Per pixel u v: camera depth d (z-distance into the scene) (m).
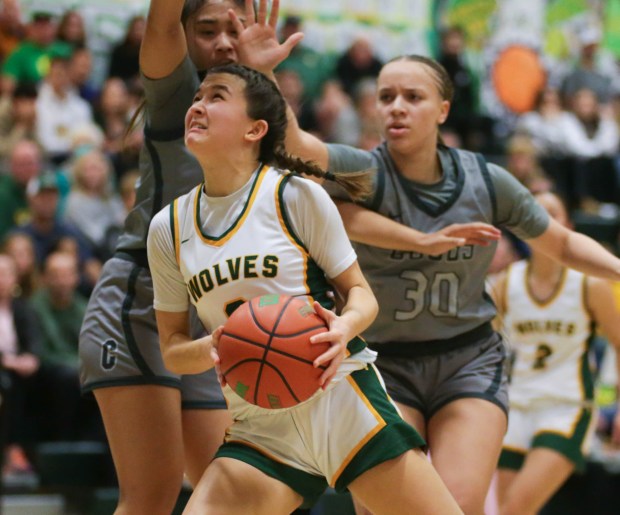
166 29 4.10
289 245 3.62
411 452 3.64
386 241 4.51
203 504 3.57
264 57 4.43
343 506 8.51
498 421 4.57
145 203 4.41
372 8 15.71
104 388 4.31
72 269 9.24
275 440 3.68
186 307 3.91
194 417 4.43
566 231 4.85
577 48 17.08
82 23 13.26
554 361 6.85
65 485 8.92
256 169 3.74
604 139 15.42
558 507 9.14
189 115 3.68
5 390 8.11
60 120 12.09
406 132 4.64
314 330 3.44
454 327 4.76
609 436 9.48
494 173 4.79
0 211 10.59
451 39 14.91
